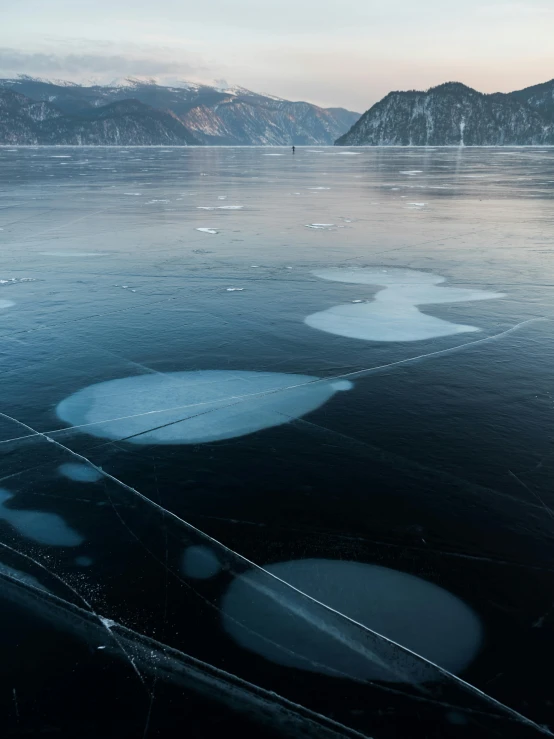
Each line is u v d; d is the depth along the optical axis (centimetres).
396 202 1495
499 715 146
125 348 444
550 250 827
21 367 405
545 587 195
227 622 179
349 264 747
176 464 278
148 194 1717
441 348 439
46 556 212
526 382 371
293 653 166
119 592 193
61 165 3750
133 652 168
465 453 284
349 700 151
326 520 233
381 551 214
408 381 376
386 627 177
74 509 241
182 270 714
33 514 238
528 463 274
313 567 205
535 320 507
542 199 1544
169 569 204
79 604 187
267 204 1452
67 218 1182
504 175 2698
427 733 142
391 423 318
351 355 427
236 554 212
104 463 279
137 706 150
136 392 362
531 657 165
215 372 396
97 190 1855
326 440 300
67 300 580
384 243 895
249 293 607
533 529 226
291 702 151
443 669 160
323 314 533
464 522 231
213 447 294
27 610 185
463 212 1273
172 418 328
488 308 546
